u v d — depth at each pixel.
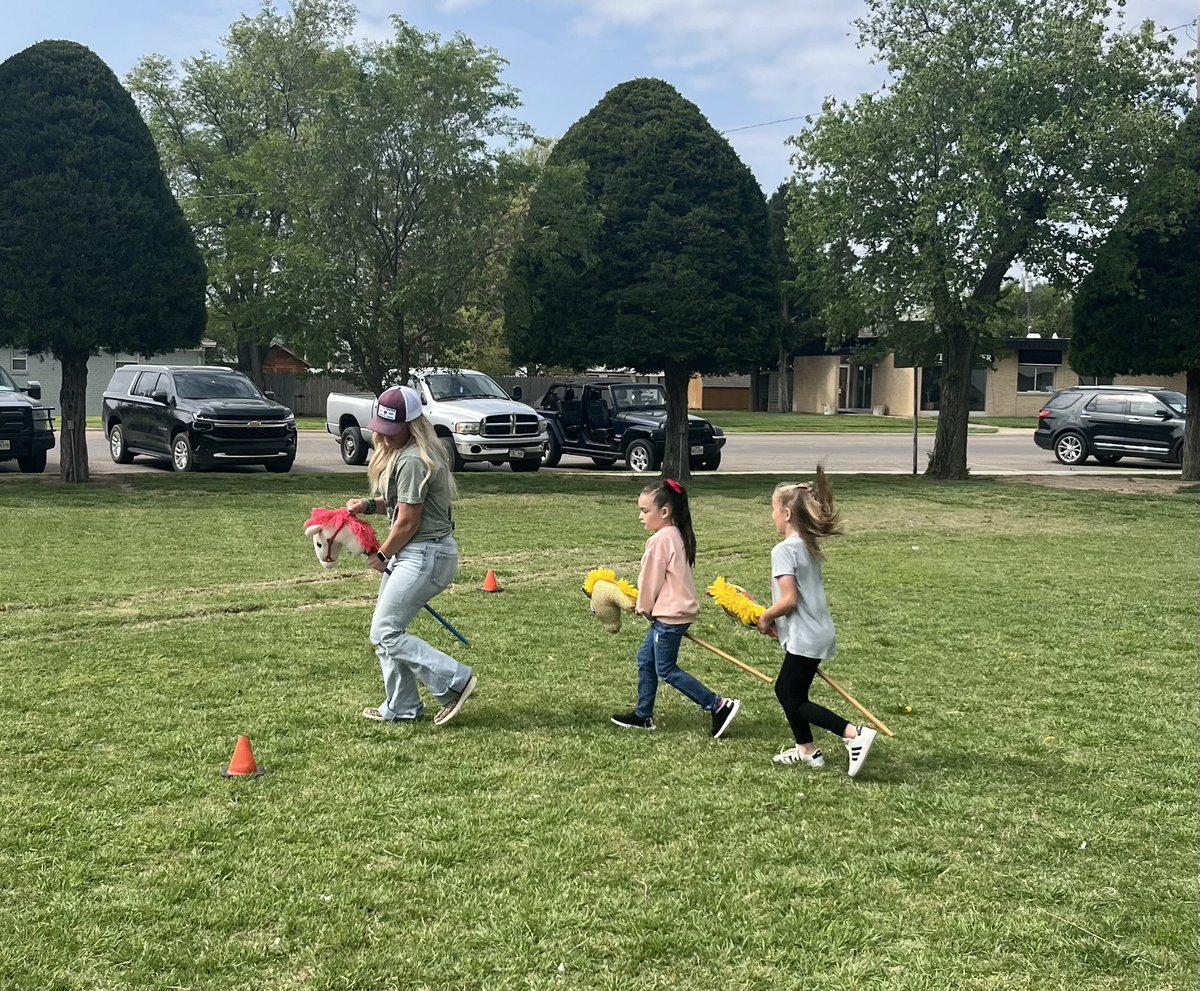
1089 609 9.34
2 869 4.05
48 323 16.39
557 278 19.70
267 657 7.22
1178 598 9.89
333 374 21.17
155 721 5.81
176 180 43.81
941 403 21.86
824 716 5.24
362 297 19.75
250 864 4.12
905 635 8.30
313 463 22.88
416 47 19.52
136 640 7.62
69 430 17.69
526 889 3.97
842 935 3.67
